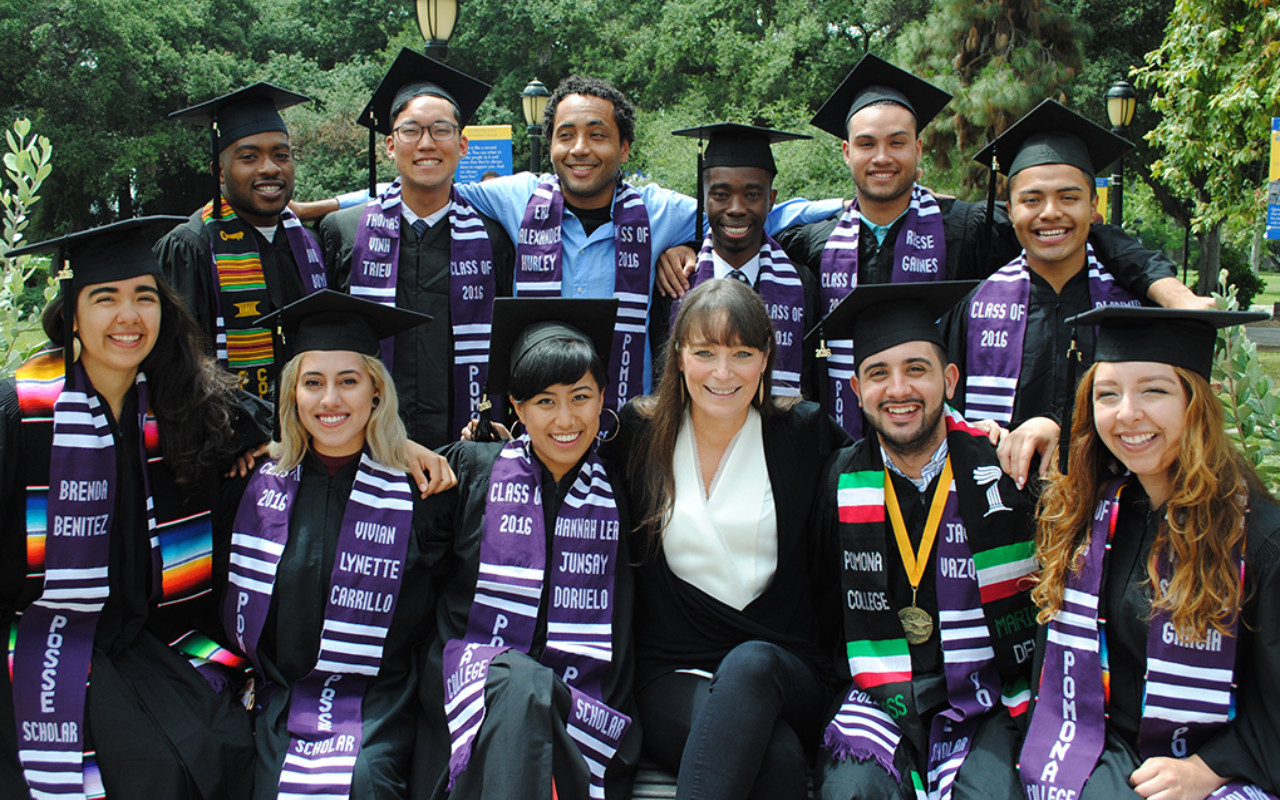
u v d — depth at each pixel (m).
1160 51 10.73
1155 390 2.72
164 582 3.32
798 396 3.57
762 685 2.87
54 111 28.08
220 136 4.47
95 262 3.16
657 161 21.33
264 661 3.29
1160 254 4.05
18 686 3.06
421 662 3.40
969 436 3.23
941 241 4.52
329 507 3.40
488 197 4.88
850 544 3.24
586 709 3.01
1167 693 2.71
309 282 4.58
